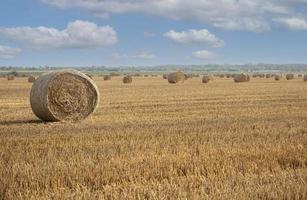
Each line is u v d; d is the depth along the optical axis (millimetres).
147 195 7203
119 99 31469
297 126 15641
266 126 15594
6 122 18797
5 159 10266
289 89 42438
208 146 11555
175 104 26797
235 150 10938
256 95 34062
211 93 37156
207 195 7023
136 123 17359
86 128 15695
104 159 10000
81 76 19531
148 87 49906
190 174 8828
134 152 10789
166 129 14898
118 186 7785
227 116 19891
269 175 8578
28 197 7176
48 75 19250
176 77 61438
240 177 8383
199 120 18141
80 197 7035
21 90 46500
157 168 9102
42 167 9125
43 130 15180
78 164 9359
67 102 19156
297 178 8336
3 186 7820
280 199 6906
